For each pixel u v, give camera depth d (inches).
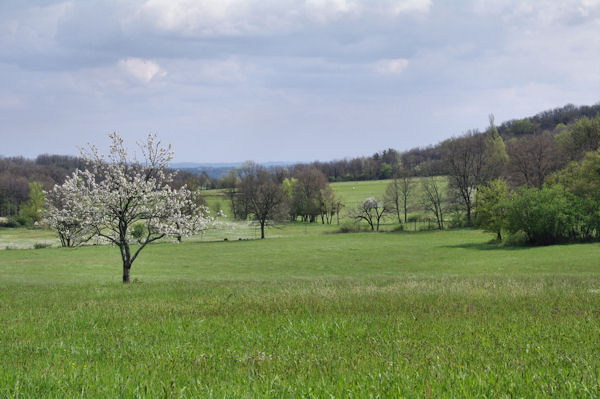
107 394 185.5
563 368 210.7
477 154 3868.1
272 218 4047.7
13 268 2139.5
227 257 2723.9
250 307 462.9
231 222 4751.5
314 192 5088.6
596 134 3383.4
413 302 470.3
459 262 2180.1
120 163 1151.6
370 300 494.9
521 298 485.1
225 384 194.1
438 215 4037.9
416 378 195.2
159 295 633.0
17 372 227.1
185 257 2723.9
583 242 2503.7
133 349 286.4
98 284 949.2
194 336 323.0
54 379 211.6
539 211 2508.6
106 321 405.1
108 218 1136.2
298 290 635.5
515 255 2245.3
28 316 453.4
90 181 1131.9
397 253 2701.8
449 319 360.5
